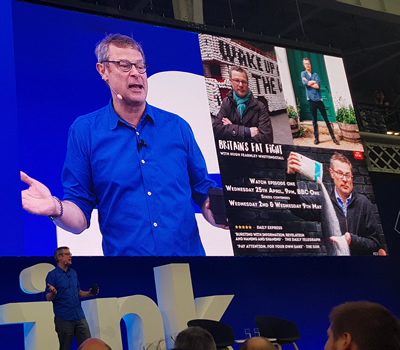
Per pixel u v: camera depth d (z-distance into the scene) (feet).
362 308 4.09
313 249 24.40
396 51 39.45
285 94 26.08
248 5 36.04
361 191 26.55
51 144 20.24
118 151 21.49
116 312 18.80
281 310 25.86
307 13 36.09
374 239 26.08
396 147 34.42
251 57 25.73
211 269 24.64
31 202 19.24
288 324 18.12
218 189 23.12
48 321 17.65
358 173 26.78
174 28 24.18
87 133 21.07
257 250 23.15
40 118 20.29
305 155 25.64
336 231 25.23
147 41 23.35
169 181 22.11
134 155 21.74
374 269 29.66
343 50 39.22
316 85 27.12
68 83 21.20
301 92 26.55
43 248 19.04
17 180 19.26
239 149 24.12
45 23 21.36
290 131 25.64
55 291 16.29
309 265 27.50
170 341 19.76
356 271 28.94
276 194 24.34
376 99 39.86
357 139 27.43
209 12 35.19
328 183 25.81
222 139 23.85
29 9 21.18
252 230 23.29
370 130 34.71
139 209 21.25
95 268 21.89
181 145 22.80
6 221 18.72
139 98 22.45
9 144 19.54
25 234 18.83
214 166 23.30
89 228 20.24
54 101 20.74
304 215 24.68
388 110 35.83
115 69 22.33
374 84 40.93
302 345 25.84
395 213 32.91
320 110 26.84
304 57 27.25
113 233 20.63
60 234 19.51
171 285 20.35
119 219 20.88
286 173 24.90
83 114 21.20
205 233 22.30
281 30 37.45
